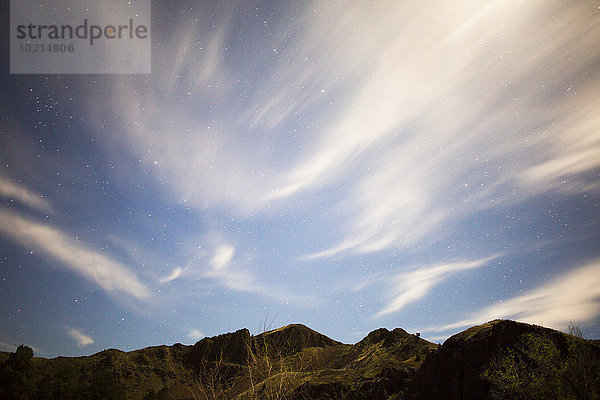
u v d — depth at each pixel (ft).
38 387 138.72
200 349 621.31
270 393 42.37
